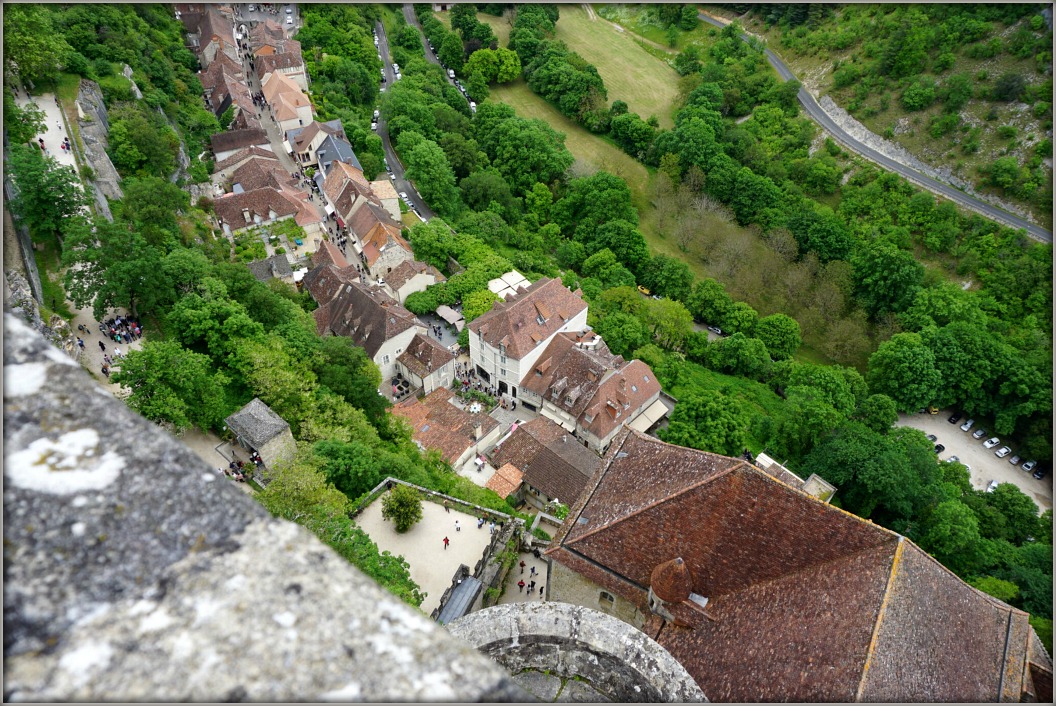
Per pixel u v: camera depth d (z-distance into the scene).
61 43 89.12
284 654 7.29
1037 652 28.09
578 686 18.66
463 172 135.25
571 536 32.19
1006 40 136.88
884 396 91.06
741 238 126.12
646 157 151.88
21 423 8.77
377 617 7.88
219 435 56.41
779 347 107.06
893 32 152.25
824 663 22.98
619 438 36.28
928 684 23.05
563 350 83.81
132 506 8.26
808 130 152.50
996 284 115.62
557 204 133.38
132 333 60.50
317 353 69.56
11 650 6.86
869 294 116.44
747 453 78.06
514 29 177.88
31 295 54.91
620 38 191.00
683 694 17.56
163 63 119.25
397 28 175.62
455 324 94.69
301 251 99.50
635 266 121.06
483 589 43.25
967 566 63.59
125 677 6.87
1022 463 94.56
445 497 51.19
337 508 42.75
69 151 76.94
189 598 7.64
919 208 129.25
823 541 26.77
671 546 29.56
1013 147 130.00
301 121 127.25
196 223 90.50
